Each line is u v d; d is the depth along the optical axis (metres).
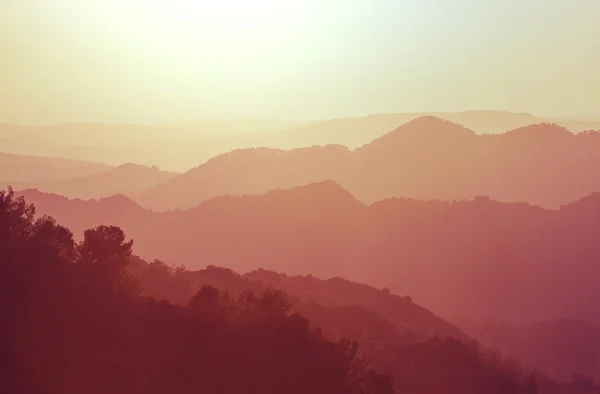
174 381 86.88
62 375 79.44
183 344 93.25
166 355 90.12
